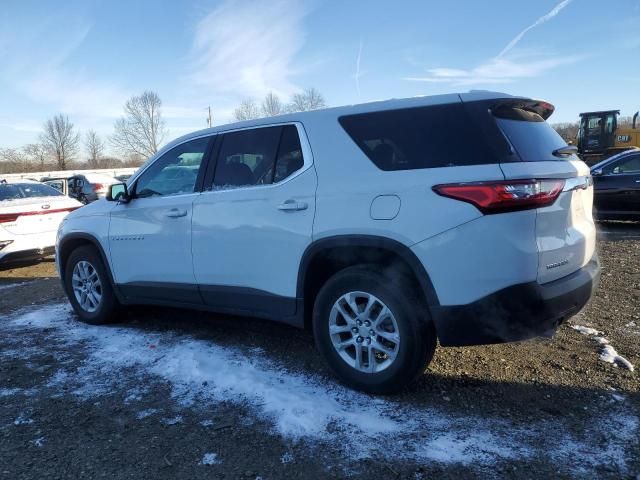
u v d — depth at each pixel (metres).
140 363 4.09
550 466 2.56
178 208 4.29
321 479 2.55
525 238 2.88
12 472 2.69
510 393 3.33
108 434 3.04
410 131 3.23
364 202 3.23
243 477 2.58
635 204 10.02
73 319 5.47
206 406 3.33
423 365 3.20
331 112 3.59
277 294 3.71
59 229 5.52
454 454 2.69
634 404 3.13
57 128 61.88
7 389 3.70
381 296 3.20
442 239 2.96
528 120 3.36
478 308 2.92
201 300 4.26
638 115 19.14
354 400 3.31
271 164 3.80
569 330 4.44
